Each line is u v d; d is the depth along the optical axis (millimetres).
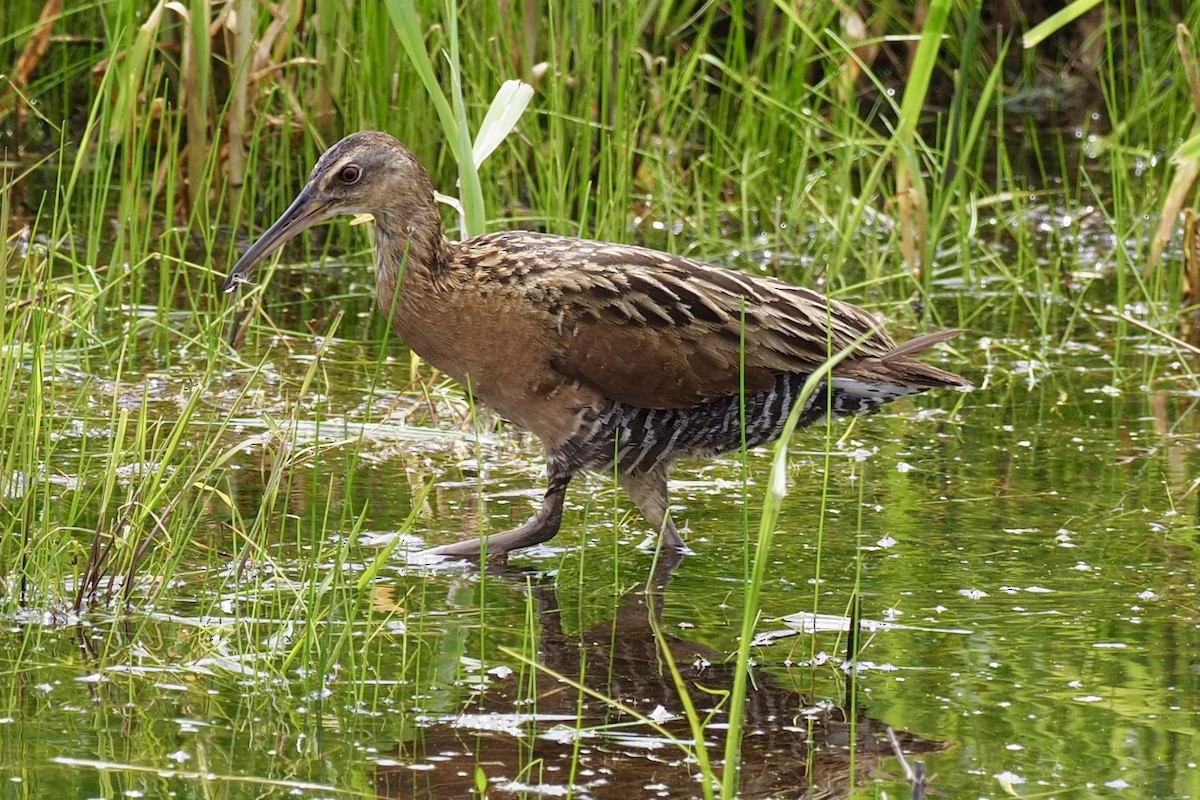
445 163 16719
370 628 8727
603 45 15016
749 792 7172
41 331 9906
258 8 16609
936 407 13102
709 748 7586
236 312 13812
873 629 9008
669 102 17375
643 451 10633
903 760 6918
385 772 7227
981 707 8016
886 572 9852
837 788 7199
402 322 10766
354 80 16344
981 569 9883
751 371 10547
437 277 10609
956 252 17109
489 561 10125
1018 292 15523
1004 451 12062
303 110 16719
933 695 8164
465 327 10578
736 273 10812
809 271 16016
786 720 7875
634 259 10664
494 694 8094
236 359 12984
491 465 11719
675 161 17609
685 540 10477
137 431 9891
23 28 17625
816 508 10969
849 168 16453
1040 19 21547
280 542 9156
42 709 7754
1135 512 10820
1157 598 9438
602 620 9117
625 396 10492
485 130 11977
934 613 9227
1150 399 13312
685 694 6758
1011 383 13680
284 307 14945
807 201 17484
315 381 12977
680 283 10508
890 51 20000
